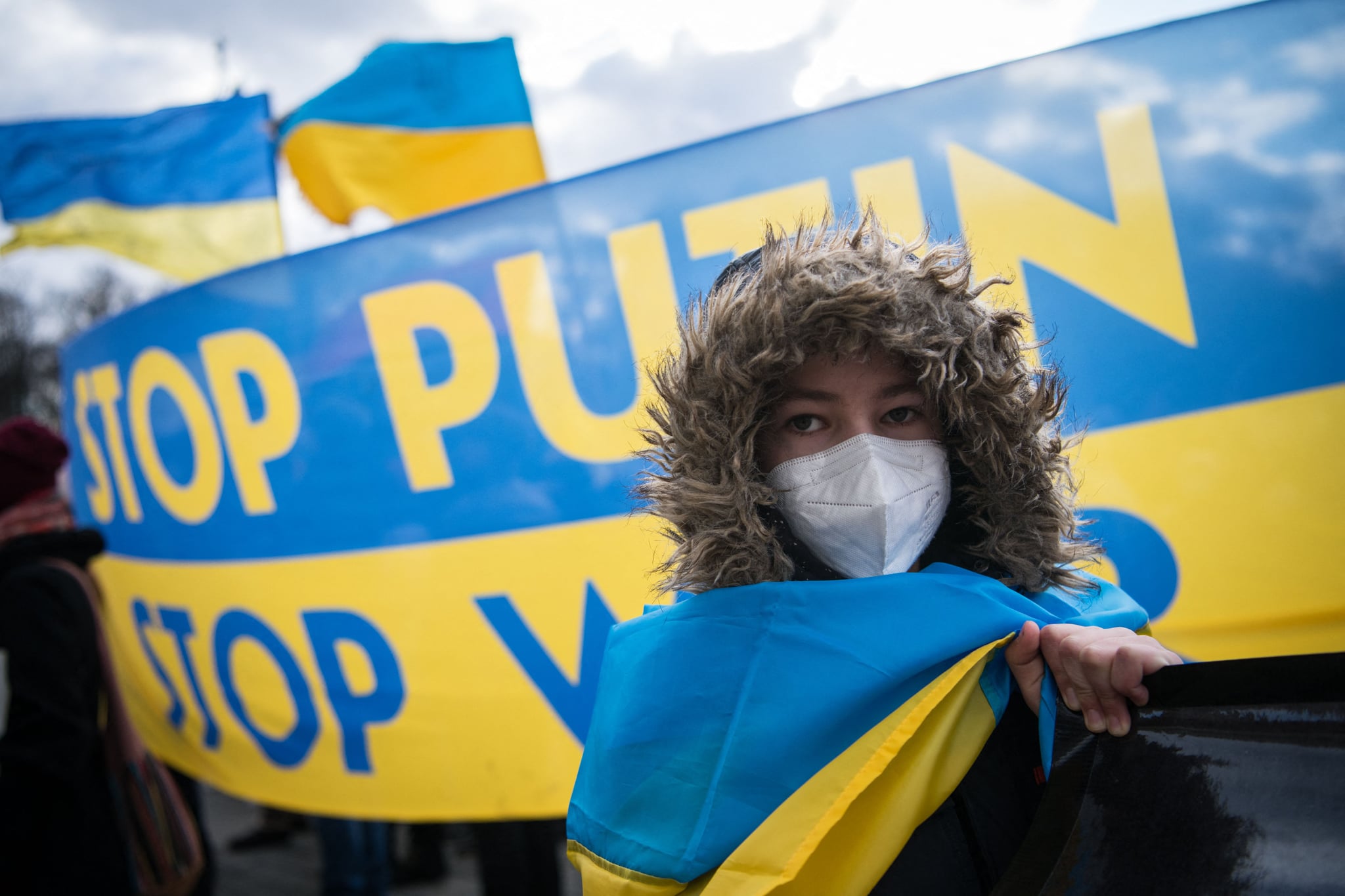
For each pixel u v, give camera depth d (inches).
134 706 123.5
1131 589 80.3
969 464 37.4
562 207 97.1
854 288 34.2
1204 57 80.6
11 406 1088.2
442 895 146.6
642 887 36.1
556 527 97.0
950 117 86.2
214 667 113.9
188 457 115.2
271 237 151.9
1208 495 79.2
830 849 34.4
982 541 39.5
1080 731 32.5
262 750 110.1
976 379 35.3
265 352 109.3
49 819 79.6
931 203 86.3
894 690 35.4
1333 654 28.2
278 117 146.1
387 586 103.5
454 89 140.6
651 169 94.0
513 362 99.0
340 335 105.7
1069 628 33.8
